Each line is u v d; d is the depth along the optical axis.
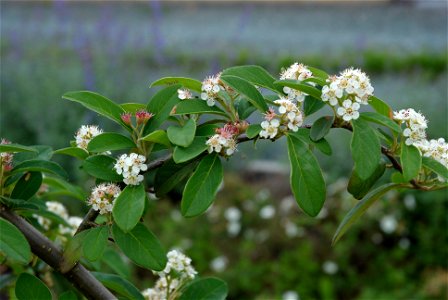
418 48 13.16
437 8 18.61
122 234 1.11
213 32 15.59
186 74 8.50
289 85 1.15
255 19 18.33
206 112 1.21
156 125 1.20
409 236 5.35
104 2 17.52
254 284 4.82
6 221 1.03
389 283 4.83
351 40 14.59
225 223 5.45
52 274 1.64
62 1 9.05
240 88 1.17
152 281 4.65
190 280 1.53
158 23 8.85
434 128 6.35
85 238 1.12
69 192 1.65
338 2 19.78
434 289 4.54
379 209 5.37
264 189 6.02
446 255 5.07
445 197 5.27
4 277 1.54
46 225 1.71
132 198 1.10
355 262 5.13
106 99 1.22
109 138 1.19
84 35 8.57
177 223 5.35
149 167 1.17
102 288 1.20
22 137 6.47
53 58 8.59
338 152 6.29
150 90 7.25
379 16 18.12
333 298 4.81
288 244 5.23
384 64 11.62
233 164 6.64
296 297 4.42
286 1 20.28
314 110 1.24
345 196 5.54
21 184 1.25
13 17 15.22
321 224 5.42
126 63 8.38
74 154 1.28
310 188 1.09
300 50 13.18
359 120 1.13
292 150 1.12
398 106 7.05
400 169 1.28
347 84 1.13
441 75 10.59
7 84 6.82
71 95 1.20
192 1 19.86
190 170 1.22
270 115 1.16
